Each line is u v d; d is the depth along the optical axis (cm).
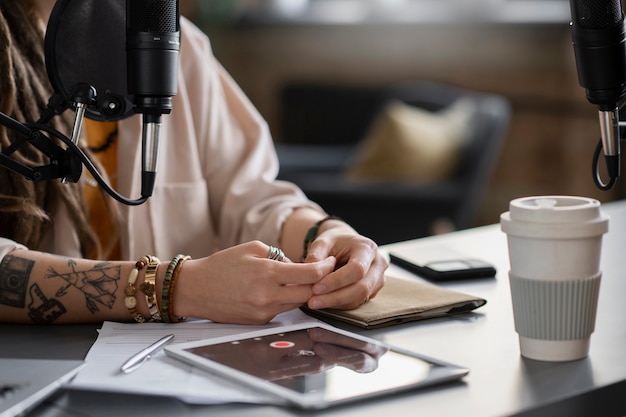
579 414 103
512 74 500
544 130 496
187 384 102
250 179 189
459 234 192
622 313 133
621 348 118
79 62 114
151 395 102
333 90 549
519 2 496
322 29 552
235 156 194
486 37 504
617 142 115
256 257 131
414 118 450
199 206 189
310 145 557
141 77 108
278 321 132
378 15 533
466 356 115
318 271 130
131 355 114
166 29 108
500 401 100
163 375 106
